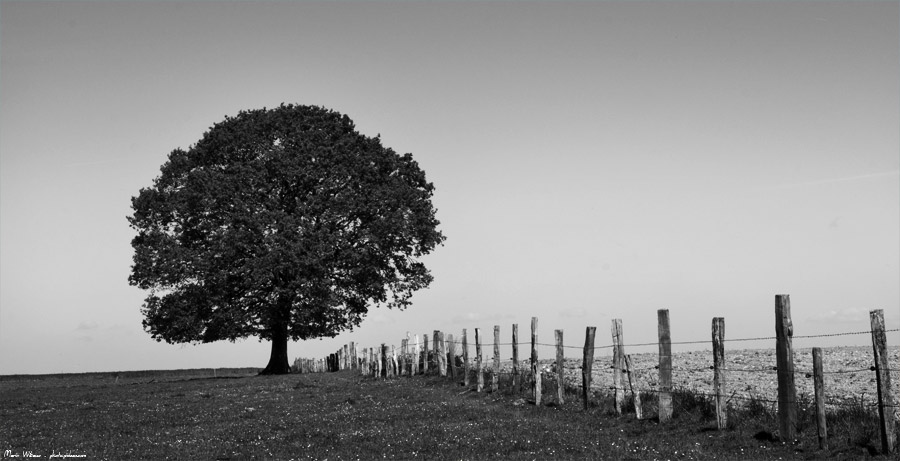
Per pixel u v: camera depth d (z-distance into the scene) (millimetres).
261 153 64062
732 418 23016
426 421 28172
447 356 43938
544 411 28953
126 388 56188
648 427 24250
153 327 64125
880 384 18906
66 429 30172
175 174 64875
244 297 65312
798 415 21984
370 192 63594
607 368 41969
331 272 64000
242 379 62344
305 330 68000
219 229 61156
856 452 19219
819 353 20078
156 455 22922
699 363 41969
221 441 25391
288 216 60250
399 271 68000
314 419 30344
